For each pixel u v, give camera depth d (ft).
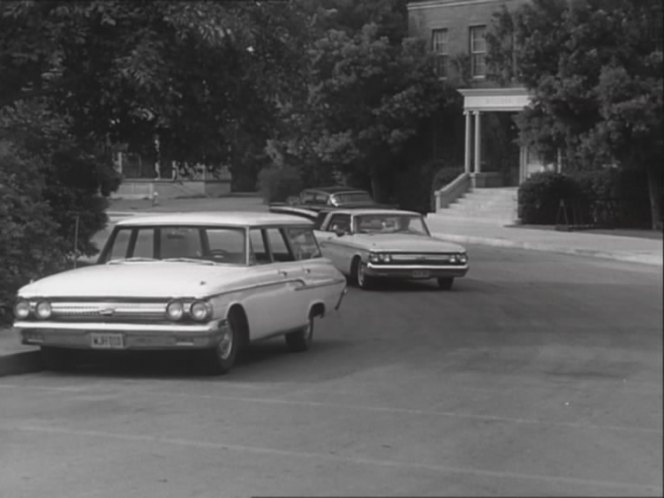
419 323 43.34
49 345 28.43
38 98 36.96
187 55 36.04
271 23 33.83
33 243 37.99
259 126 37.06
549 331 40.63
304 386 27.91
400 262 54.65
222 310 28.73
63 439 20.48
